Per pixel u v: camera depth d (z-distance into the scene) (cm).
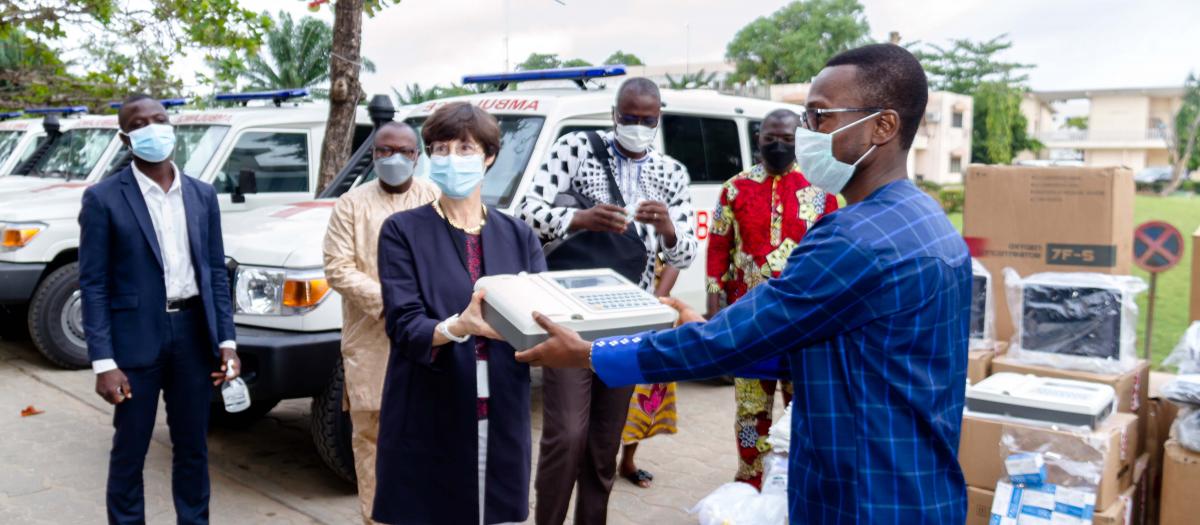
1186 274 1288
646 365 181
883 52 177
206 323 325
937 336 167
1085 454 303
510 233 272
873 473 165
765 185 396
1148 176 5822
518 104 523
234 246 434
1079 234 356
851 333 167
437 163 258
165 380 325
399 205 344
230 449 494
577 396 305
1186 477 314
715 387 637
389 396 257
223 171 686
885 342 165
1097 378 339
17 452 482
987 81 5703
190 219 320
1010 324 381
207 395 333
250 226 459
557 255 329
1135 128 7100
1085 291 347
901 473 165
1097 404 307
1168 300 1062
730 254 412
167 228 316
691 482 453
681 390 628
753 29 5712
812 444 171
